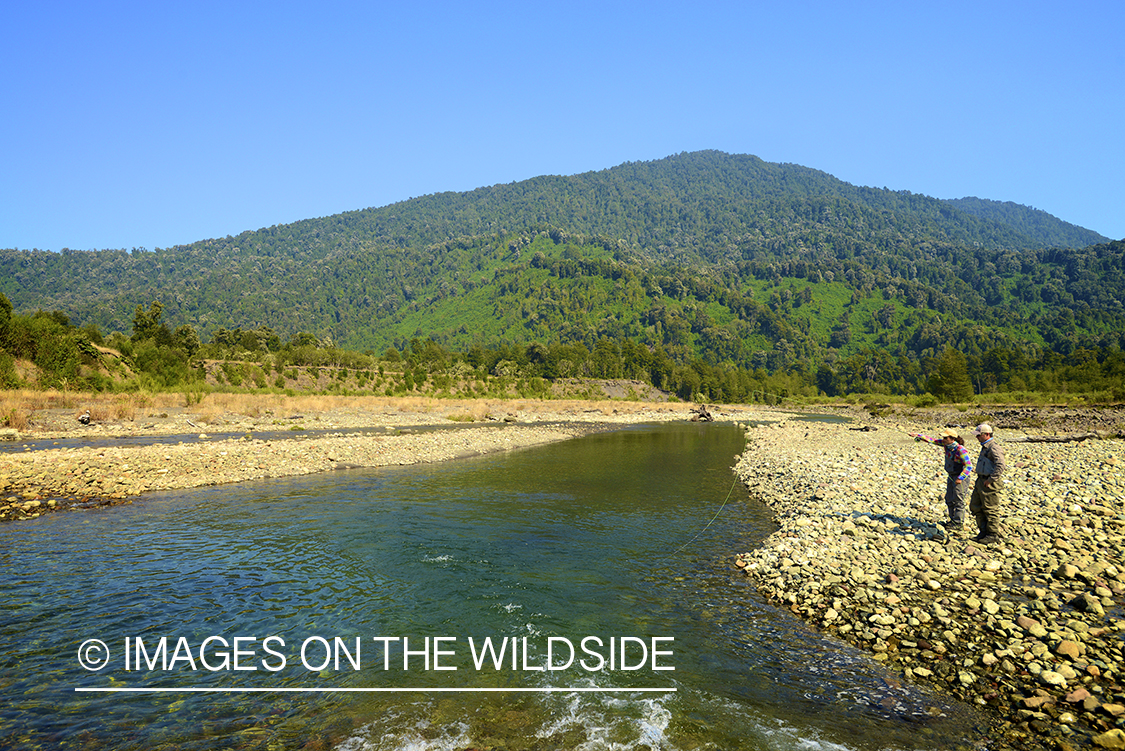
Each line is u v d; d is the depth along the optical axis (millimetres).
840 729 6148
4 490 16891
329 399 65625
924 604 9242
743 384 172000
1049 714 6199
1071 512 14102
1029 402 92500
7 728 6074
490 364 179125
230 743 5926
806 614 9273
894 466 23578
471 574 11234
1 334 48438
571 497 18953
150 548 12367
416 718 6449
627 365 178125
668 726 6258
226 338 130625
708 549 13141
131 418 37656
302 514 15750
